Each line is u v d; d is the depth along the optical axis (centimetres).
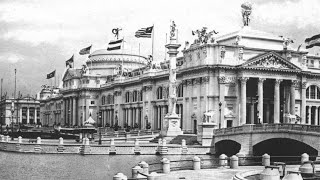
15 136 13138
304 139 6688
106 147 8794
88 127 12244
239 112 11488
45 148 9106
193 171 5241
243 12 12838
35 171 6600
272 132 7325
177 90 13212
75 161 7719
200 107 11725
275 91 11919
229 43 12312
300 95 12581
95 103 19512
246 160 7319
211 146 8819
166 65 15025
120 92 17362
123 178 3359
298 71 12188
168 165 5078
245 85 11469
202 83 11712
